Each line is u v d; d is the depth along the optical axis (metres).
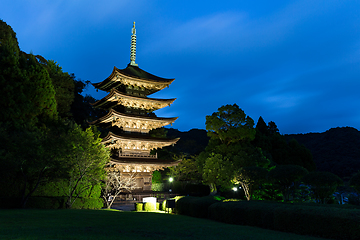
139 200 46.91
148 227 16.03
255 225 18.03
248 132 61.75
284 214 15.38
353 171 88.56
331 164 96.81
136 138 49.81
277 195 36.66
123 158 49.12
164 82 55.88
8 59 39.78
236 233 14.32
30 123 35.34
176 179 70.38
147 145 52.66
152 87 56.28
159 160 52.59
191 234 13.73
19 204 29.66
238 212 19.67
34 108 39.53
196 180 69.75
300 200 30.64
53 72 61.25
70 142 33.25
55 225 15.61
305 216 14.22
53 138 31.92
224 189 53.78
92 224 16.84
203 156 62.31
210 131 64.50
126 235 12.70
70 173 33.72
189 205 27.50
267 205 18.05
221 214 21.48
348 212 12.67
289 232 14.93
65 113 59.06
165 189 64.75
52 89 43.53
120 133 51.38
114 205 42.97
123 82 52.53
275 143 77.31
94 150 35.72
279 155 73.25
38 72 42.06
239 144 61.09
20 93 38.31
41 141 30.62
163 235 13.05
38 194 33.75
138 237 12.22
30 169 29.23
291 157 73.50
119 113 49.22
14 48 46.50
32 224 15.67
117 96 50.47
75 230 13.70
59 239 10.82
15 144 29.27
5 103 36.84
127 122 52.31
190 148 103.06
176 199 31.48
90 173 35.69
